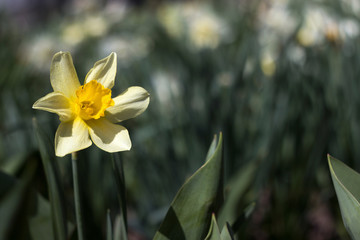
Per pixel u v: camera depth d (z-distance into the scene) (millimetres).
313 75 978
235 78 1035
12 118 1064
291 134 929
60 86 507
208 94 1020
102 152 926
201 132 981
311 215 1060
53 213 524
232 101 1006
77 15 3229
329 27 1067
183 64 1355
